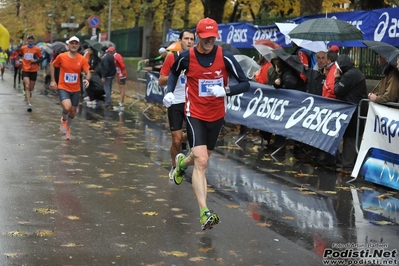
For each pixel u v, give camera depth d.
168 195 7.09
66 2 39.50
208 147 5.97
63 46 19.39
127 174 8.25
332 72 9.35
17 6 48.84
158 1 28.23
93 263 4.69
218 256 4.96
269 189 7.64
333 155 9.41
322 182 8.18
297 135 9.63
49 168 8.44
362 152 8.29
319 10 14.62
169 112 7.82
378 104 8.09
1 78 31.58
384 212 6.63
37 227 5.59
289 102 10.10
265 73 11.55
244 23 15.65
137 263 4.72
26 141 10.79
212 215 5.41
